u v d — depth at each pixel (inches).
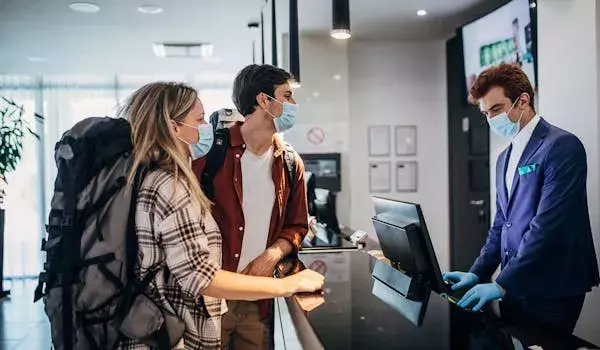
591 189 105.1
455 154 220.7
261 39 197.5
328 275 73.0
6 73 285.7
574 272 75.6
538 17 120.3
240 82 72.8
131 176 46.8
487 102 81.9
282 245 72.8
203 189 70.4
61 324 44.9
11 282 267.9
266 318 60.6
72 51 240.1
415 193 227.5
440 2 174.6
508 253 81.7
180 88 52.2
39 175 289.3
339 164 216.7
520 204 79.7
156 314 46.4
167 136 49.3
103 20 191.9
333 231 129.2
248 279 51.3
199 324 50.8
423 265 61.2
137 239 47.1
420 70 226.8
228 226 71.3
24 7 175.0
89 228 44.9
